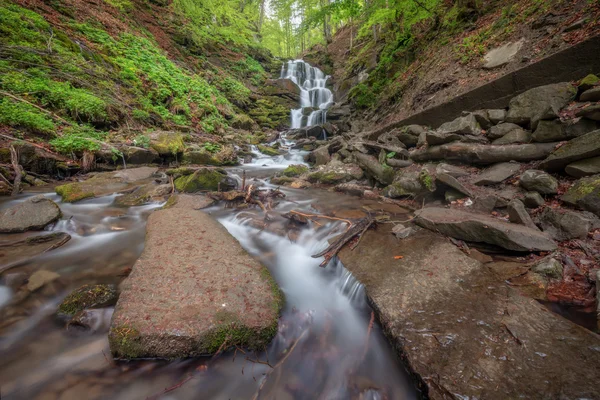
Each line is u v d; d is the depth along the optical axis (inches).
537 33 254.1
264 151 495.8
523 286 109.0
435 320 96.1
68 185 242.7
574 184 141.0
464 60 322.7
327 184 309.3
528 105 193.0
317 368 91.7
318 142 524.1
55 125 313.3
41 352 90.7
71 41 427.8
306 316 115.0
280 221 206.2
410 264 131.1
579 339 81.6
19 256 140.9
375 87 557.6
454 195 192.1
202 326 91.6
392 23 564.4
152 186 263.1
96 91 386.0
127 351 87.4
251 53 1002.7
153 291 106.8
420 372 78.9
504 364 77.1
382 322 102.1
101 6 598.2
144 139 355.6
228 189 280.5
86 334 97.7
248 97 753.6
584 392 66.4
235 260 133.5
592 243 118.5
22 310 107.5
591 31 199.8
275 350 97.6
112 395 79.6
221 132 536.1
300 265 155.9
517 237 125.6
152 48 589.6
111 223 193.2
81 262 142.6
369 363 94.0
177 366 88.0
